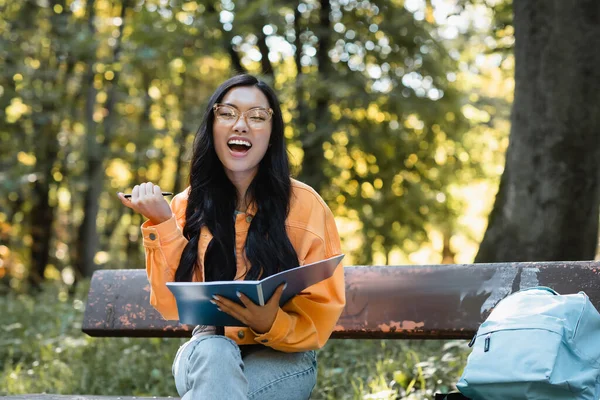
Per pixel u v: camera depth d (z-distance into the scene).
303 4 12.74
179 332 3.84
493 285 3.49
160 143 17.23
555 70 6.36
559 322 2.60
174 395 4.93
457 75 13.55
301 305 2.81
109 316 3.94
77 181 14.88
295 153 13.21
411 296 3.59
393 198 12.91
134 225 19.16
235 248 2.90
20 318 7.37
